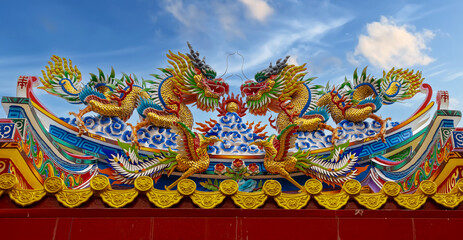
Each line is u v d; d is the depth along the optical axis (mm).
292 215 6477
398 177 10062
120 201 6461
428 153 8664
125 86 11766
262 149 11172
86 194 6480
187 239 6266
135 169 10383
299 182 10992
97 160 10719
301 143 11242
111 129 11094
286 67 12055
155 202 6465
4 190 6406
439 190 8500
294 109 11633
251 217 6445
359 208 6574
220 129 11406
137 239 6234
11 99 8273
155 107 11328
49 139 9203
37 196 6438
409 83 12195
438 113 8539
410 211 6516
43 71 11328
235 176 10875
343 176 10516
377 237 6348
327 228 6398
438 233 6375
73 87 11461
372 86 12039
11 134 7188
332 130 11188
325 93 11969
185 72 11773
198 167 10305
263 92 11828
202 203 6504
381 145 11281
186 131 10094
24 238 6164
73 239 6195
